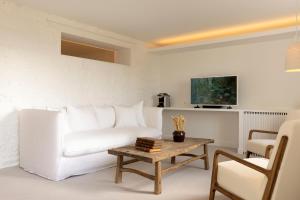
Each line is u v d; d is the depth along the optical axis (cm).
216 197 243
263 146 314
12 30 350
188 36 530
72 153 290
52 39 400
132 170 273
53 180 286
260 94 477
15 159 351
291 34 415
